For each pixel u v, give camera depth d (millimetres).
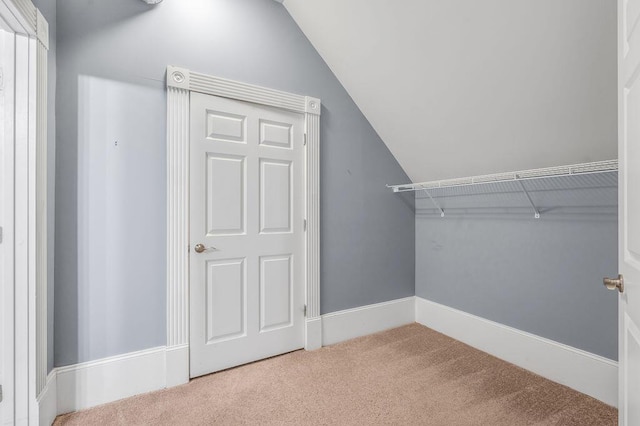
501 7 1544
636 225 834
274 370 2146
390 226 2963
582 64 1508
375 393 1880
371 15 2018
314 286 2506
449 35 1802
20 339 1441
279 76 2352
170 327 1943
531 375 2102
